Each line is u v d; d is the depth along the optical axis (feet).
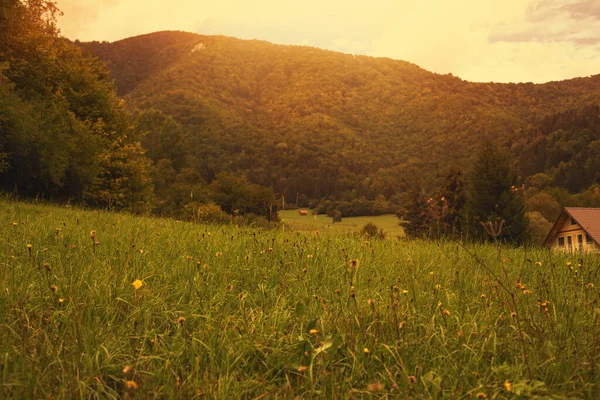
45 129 82.69
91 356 10.09
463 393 9.55
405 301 14.30
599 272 19.85
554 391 9.36
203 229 28.40
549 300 14.58
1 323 11.53
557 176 436.35
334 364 10.69
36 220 28.25
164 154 393.50
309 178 556.10
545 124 613.52
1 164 74.18
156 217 36.65
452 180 182.50
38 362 9.61
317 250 21.33
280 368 10.84
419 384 9.70
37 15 96.68
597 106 569.64
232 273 17.03
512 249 29.04
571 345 11.15
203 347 11.08
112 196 110.11
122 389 9.62
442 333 11.35
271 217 33.14
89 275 15.21
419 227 176.55
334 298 14.80
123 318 12.72
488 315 13.20
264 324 12.63
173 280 16.05
